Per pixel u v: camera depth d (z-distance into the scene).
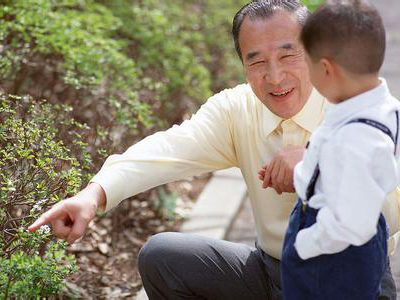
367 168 1.90
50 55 4.24
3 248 2.68
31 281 2.35
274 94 2.45
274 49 2.40
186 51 5.18
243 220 4.66
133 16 5.21
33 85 4.26
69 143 3.55
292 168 2.26
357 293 2.09
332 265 2.07
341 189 1.91
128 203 4.29
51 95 4.26
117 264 3.88
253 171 2.62
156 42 5.04
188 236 2.61
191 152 2.64
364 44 1.96
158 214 4.48
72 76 3.80
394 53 7.91
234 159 2.73
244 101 2.65
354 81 1.99
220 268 2.59
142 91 4.56
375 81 2.02
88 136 3.96
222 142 2.67
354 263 2.06
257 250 2.70
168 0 5.91
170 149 2.62
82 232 2.34
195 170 2.68
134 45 5.08
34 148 2.93
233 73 6.33
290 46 2.40
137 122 4.27
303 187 2.06
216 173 5.14
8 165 2.93
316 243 1.98
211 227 4.37
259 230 2.65
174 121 5.36
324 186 1.97
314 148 2.03
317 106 2.51
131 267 3.88
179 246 2.56
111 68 4.14
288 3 2.46
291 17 2.42
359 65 1.97
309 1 5.82
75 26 4.12
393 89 6.77
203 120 2.68
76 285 3.51
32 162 2.99
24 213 2.95
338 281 2.08
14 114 3.23
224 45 6.28
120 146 3.98
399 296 3.55
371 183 1.90
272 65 2.41
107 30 4.72
